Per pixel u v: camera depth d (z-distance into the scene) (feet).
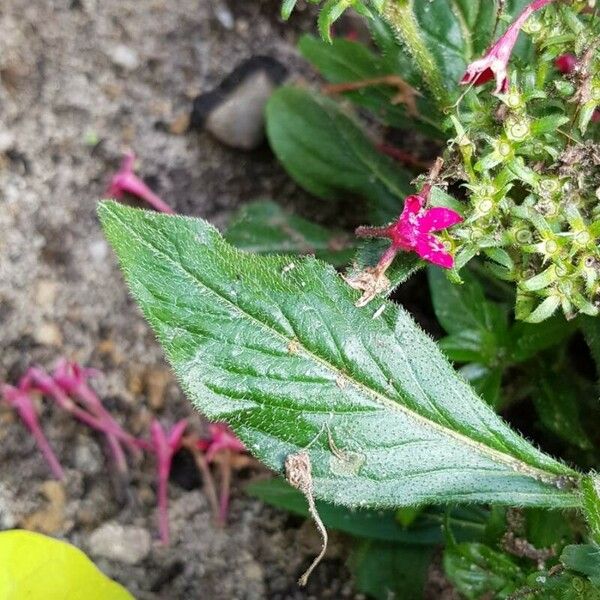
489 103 0.42
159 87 0.74
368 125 0.76
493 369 0.56
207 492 0.65
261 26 0.76
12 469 0.63
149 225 0.39
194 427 0.66
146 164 0.72
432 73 0.49
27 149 0.70
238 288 0.40
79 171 0.71
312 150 0.68
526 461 0.43
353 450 0.42
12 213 0.69
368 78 0.64
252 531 0.64
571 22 0.41
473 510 0.58
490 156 0.39
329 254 0.64
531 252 0.40
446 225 0.39
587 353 0.65
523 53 0.52
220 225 0.72
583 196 0.40
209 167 0.73
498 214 0.40
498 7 0.47
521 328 0.55
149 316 0.39
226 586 0.62
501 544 0.50
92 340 0.68
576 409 0.58
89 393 0.65
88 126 0.72
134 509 0.64
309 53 0.67
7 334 0.66
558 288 0.40
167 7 0.75
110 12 0.74
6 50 0.71
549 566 0.48
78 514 0.63
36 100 0.71
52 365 0.66
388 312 0.42
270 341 0.41
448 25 0.52
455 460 0.43
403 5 0.46
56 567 0.51
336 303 0.42
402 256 0.42
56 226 0.69
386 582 0.59
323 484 0.42
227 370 0.40
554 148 0.41
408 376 0.42
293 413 0.41
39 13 0.72
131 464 0.65
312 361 0.41
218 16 0.76
